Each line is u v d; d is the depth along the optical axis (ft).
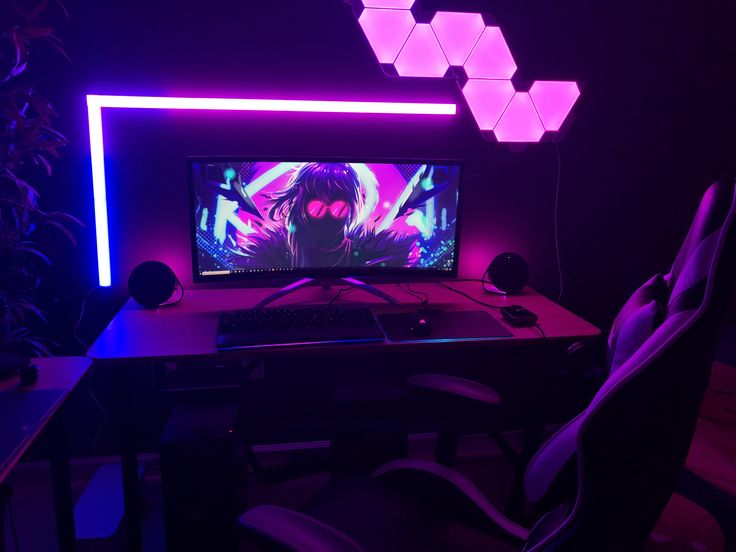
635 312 2.96
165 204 7.22
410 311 6.69
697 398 2.40
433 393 4.97
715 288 2.16
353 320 6.04
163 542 6.56
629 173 8.08
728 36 7.74
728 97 7.97
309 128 7.26
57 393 4.62
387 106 7.31
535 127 7.67
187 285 7.54
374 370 8.28
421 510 4.31
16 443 3.87
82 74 6.68
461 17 7.19
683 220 8.35
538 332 6.10
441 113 7.46
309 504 4.39
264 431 6.99
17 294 6.64
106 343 5.64
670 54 7.71
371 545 3.98
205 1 6.71
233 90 7.00
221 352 5.44
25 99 5.77
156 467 7.78
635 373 2.20
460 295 7.37
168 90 6.88
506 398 8.48
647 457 2.31
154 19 6.67
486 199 7.87
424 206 6.79
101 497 6.79
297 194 6.57
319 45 7.03
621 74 7.70
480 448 8.41
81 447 7.77
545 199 8.00
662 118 7.93
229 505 5.88
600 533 2.34
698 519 5.54
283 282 7.68
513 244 8.09
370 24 7.04
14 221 6.70
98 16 6.57
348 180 6.61
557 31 7.43
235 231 6.56
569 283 8.37
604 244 8.30
